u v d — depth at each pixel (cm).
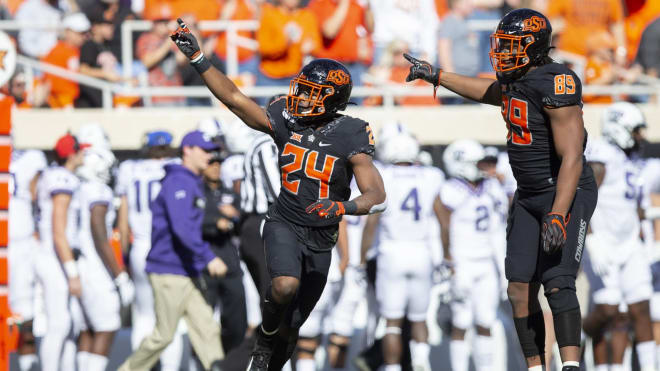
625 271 2694
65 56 3469
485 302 2784
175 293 2388
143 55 3575
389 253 2728
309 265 1705
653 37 3731
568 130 1531
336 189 1666
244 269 2773
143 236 2598
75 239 2645
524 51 1548
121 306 2983
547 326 2664
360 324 3184
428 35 3709
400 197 2723
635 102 3759
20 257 2717
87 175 2570
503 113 1614
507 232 1669
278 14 3372
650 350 2691
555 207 1511
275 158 2186
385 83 3556
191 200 2369
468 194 2780
